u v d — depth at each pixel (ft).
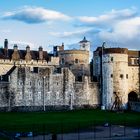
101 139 202.28
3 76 360.48
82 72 454.40
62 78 370.32
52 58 436.76
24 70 353.51
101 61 400.26
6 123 258.98
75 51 453.99
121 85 378.12
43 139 198.18
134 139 203.41
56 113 336.90
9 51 423.23
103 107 379.55
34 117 300.61
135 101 377.30
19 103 350.43
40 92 360.28
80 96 378.12
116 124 263.90
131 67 395.14
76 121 274.77
